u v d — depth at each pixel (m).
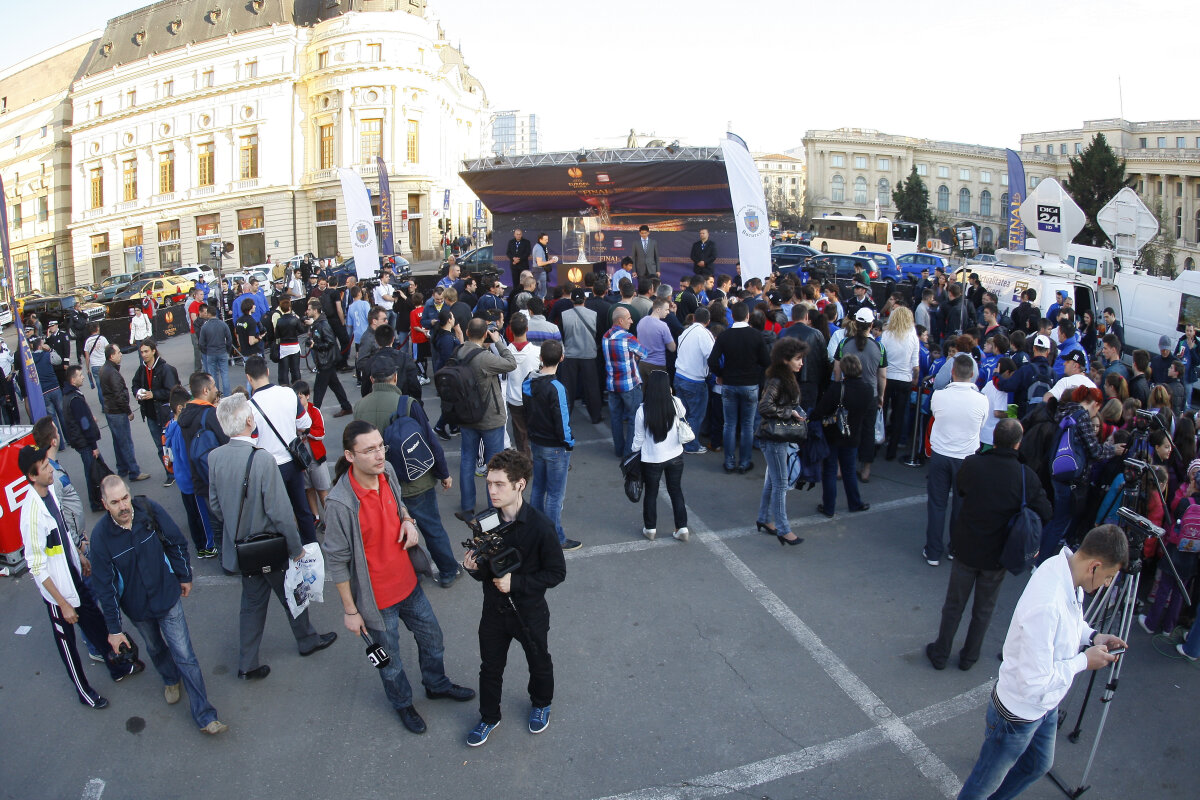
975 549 4.82
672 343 9.30
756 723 4.58
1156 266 58.97
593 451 9.52
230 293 21.38
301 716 4.70
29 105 67.81
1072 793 4.06
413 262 44.75
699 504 7.85
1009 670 3.46
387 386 5.95
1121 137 96.69
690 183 17.02
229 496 4.70
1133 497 5.64
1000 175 101.88
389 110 47.62
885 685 4.95
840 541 7.03
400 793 4.04
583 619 5.70
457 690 4.79
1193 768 4.27
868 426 8.43
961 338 8.24
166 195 56.38
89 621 5.03
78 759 4.38
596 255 18.78
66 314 27.72
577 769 4.21
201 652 5.42
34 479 4.59
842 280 21.70
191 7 56.91
